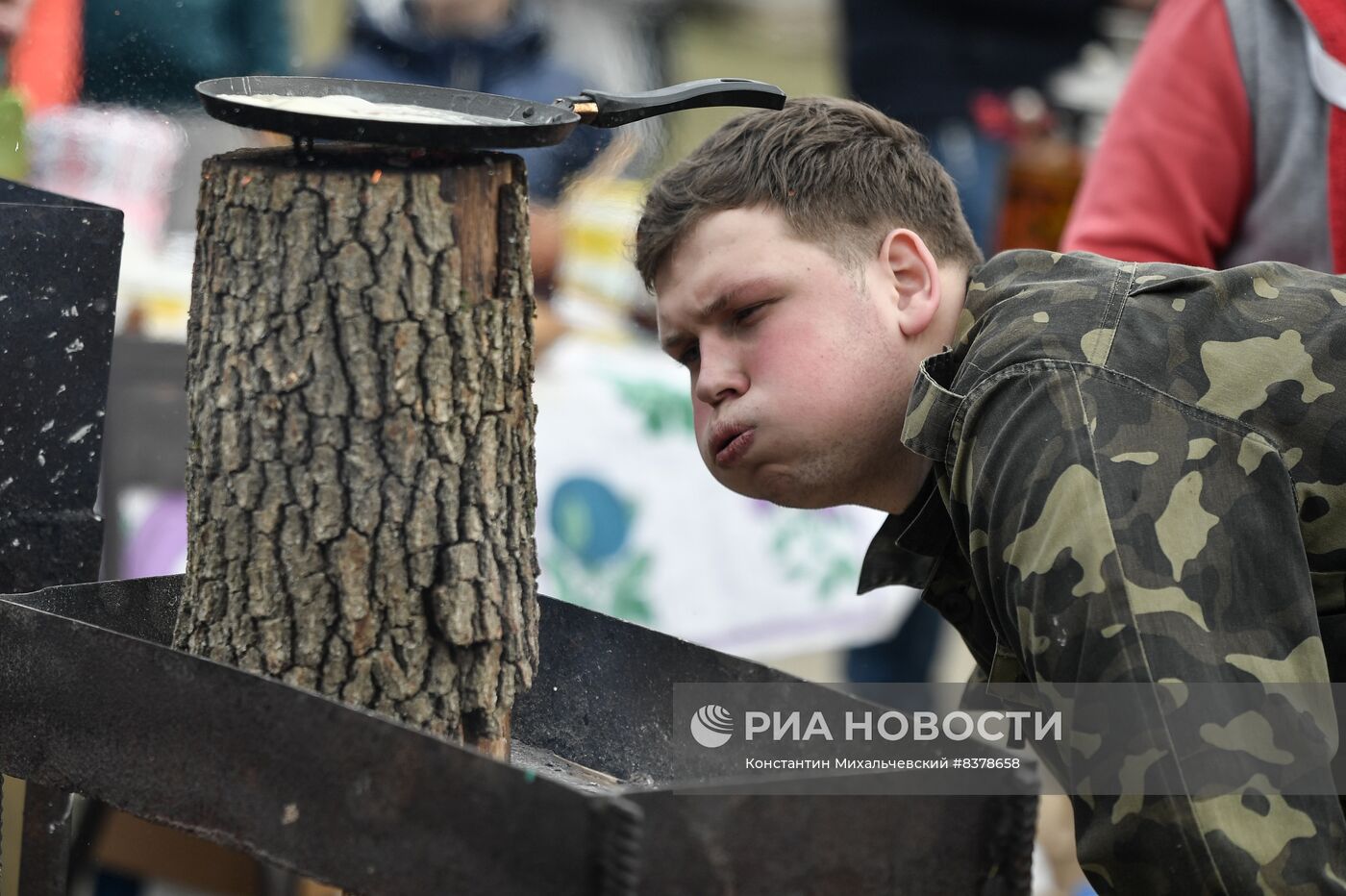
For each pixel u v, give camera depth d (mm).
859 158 5031
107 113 9367
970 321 4781
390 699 4324
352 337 4223
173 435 8367
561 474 9094
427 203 4234
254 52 10164
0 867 5578
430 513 4297
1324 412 4336
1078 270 4754
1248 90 7281
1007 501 4160
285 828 3807
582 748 5148
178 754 3969
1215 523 4070
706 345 4969
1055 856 8969
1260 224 7379
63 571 5363
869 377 4891
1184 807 3789
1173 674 3842
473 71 10641
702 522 9430
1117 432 4133
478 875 3521
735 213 4914
